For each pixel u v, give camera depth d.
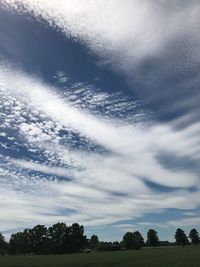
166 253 109.81
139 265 63.53
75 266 67.50
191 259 75.00
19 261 89.31
